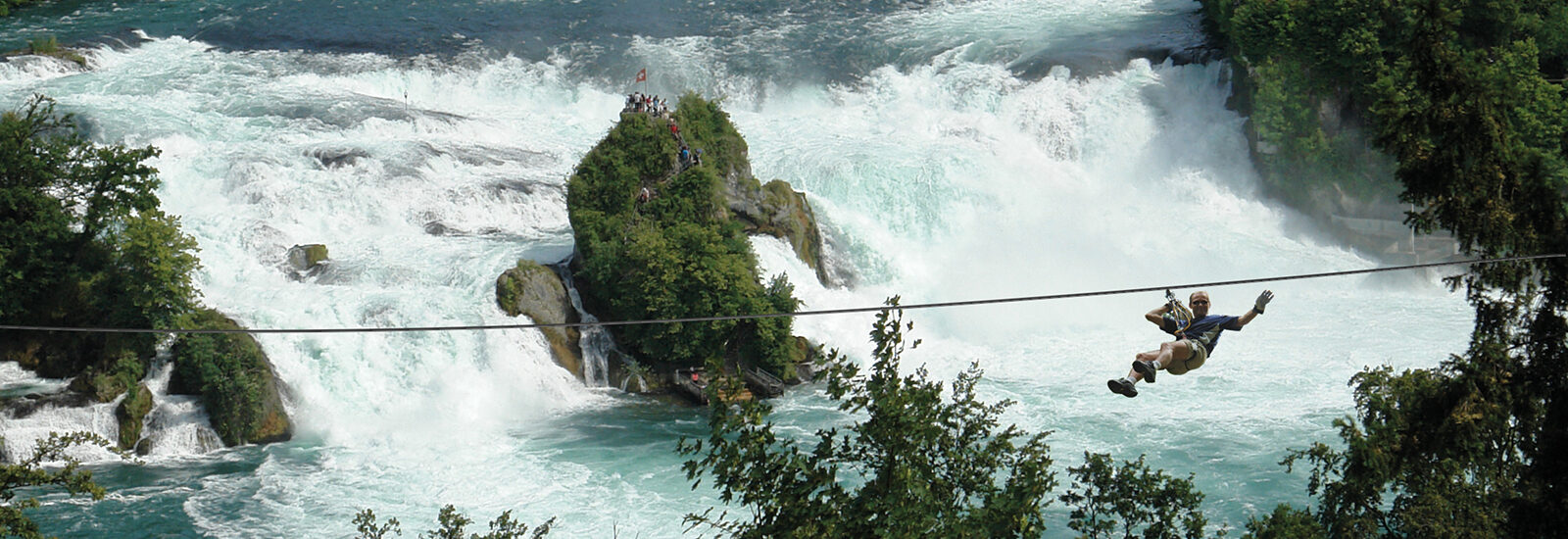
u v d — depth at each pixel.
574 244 86.88
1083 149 111.25
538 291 82.25
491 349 78.81
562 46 128.12
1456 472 39.12
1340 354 83.81
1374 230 104.25
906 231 101.81
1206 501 63.75
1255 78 108.31
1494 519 36.66
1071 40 124.06
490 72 123.00
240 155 97.31
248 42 129.00
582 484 66.94
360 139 104.81
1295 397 76.50
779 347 81.19
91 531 61.69
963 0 140.00
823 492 27.80
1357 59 103.19
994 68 119.38
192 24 134.88
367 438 73.44
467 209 96.06
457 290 83.19
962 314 93.25
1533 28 108.56
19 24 134.62
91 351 75.88
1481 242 31.16
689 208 86.50
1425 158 31.67
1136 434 72.00
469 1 141.25
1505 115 31.67
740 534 28.62
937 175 102.94
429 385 77.25
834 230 98.12
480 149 105.88
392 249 89.62
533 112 119.56
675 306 80.12
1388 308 93.75
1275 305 95.88
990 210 103.25
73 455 70.38
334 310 79.81
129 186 82.12
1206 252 101.50
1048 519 60.41
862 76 121.00
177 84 115.56
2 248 75.75
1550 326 31.11
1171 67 115.44
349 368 76.81
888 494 27.17
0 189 77.06
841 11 137.25
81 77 116.50
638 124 87.38
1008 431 31.03
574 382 80.81
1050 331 91.81
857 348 88.25
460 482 67.56
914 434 27.73
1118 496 41.25
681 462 69.31
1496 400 32.25
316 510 64.31
